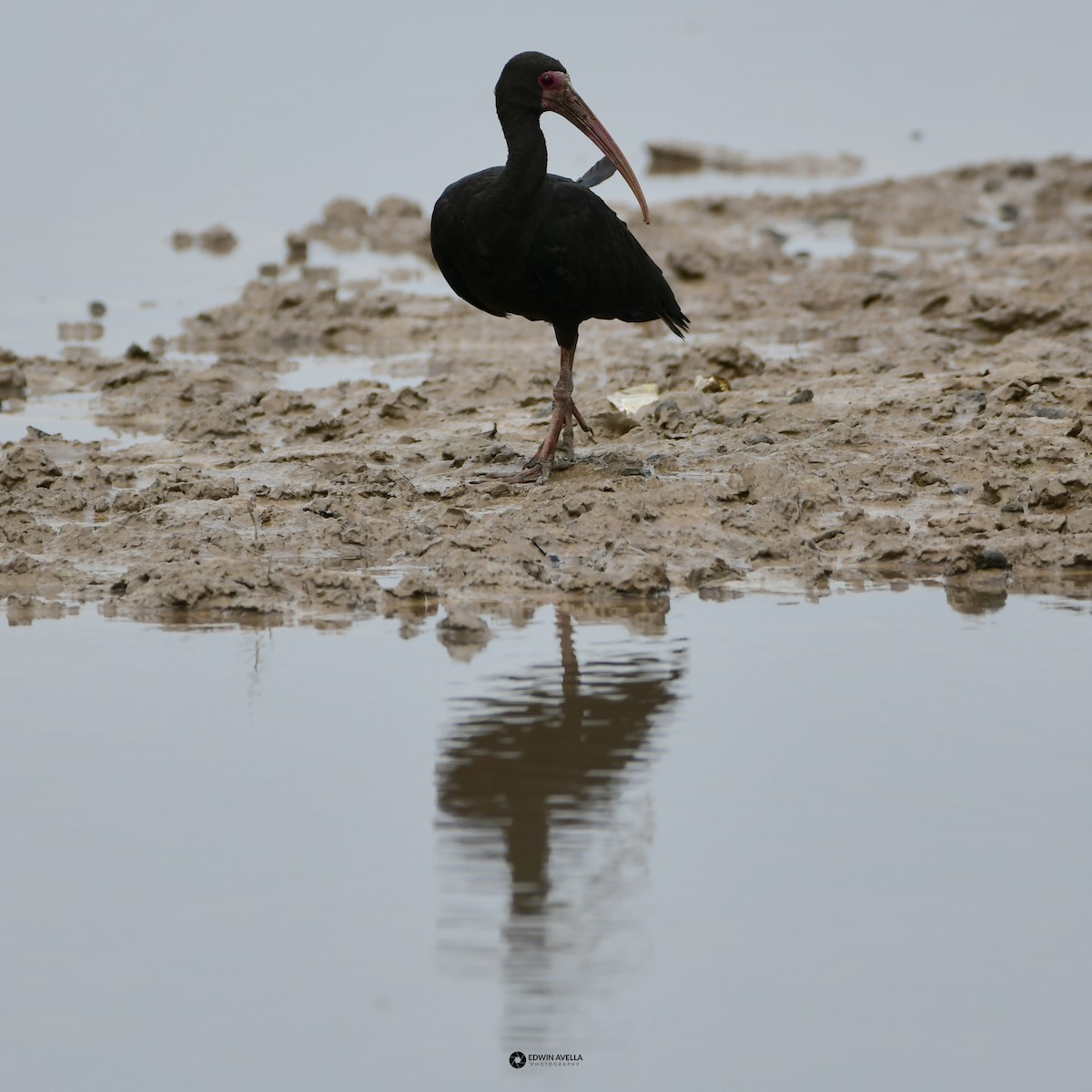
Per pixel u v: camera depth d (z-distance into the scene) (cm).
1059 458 1558
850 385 1933
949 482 1531
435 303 2669
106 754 982
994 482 1477
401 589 1280
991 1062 692
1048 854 845
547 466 1550
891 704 1041
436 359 2245
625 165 1534
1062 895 805
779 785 924
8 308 2683
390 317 2559
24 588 1320
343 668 1123
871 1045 702
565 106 1505
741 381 2012
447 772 949
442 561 1348
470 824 887
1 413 1978
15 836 880
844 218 3538
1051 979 743
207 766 964
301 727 1019
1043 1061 692
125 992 745
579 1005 730
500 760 963
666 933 780
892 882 820
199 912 805
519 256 1491
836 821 882
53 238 3356
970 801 902
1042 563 1338
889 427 1711
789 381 2005
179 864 851
